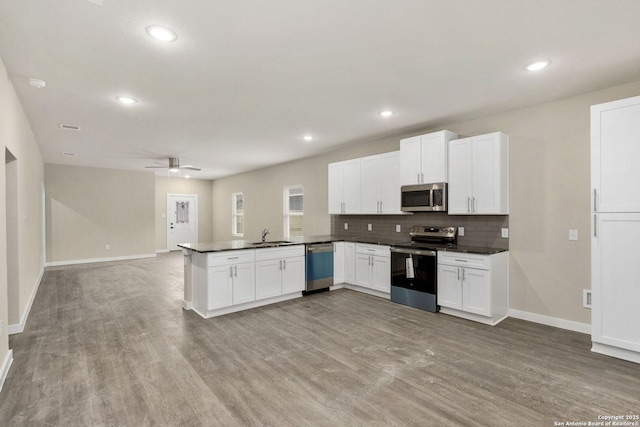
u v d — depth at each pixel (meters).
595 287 2.84
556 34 2.22
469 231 4.25
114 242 8.40
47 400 2.17
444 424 1.93
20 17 1.96
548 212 3.57
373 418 1.99
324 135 5.01
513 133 3.83
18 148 3.38
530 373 2.52
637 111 2.60
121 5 1.86
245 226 9.16
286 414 2.03
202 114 3.92
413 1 1.86
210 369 2.61
